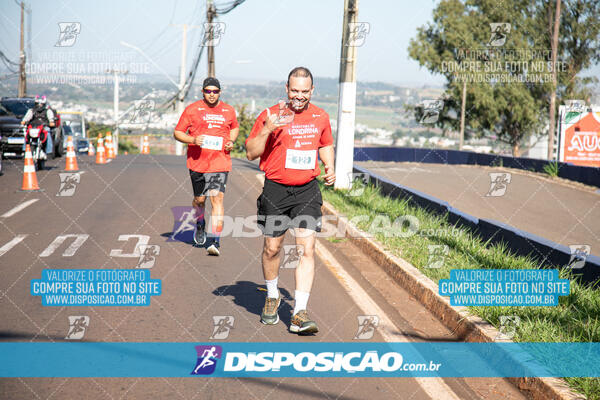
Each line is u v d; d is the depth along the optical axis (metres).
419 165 31.91
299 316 4.68
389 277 6.65
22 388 3.57
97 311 5.05
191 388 3.68
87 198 11.57
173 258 7.04
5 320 4.76
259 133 4.45
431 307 5.52
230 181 15.48
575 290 5.44
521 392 3.89
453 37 44.47
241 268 6.72
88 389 3.60
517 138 46.47
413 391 3.82
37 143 16.36
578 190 19.55
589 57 37.56
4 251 7.09
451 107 47.06
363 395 3.72
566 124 24.33
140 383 3.72
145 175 16.17
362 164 31.52
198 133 7.28
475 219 8.04
